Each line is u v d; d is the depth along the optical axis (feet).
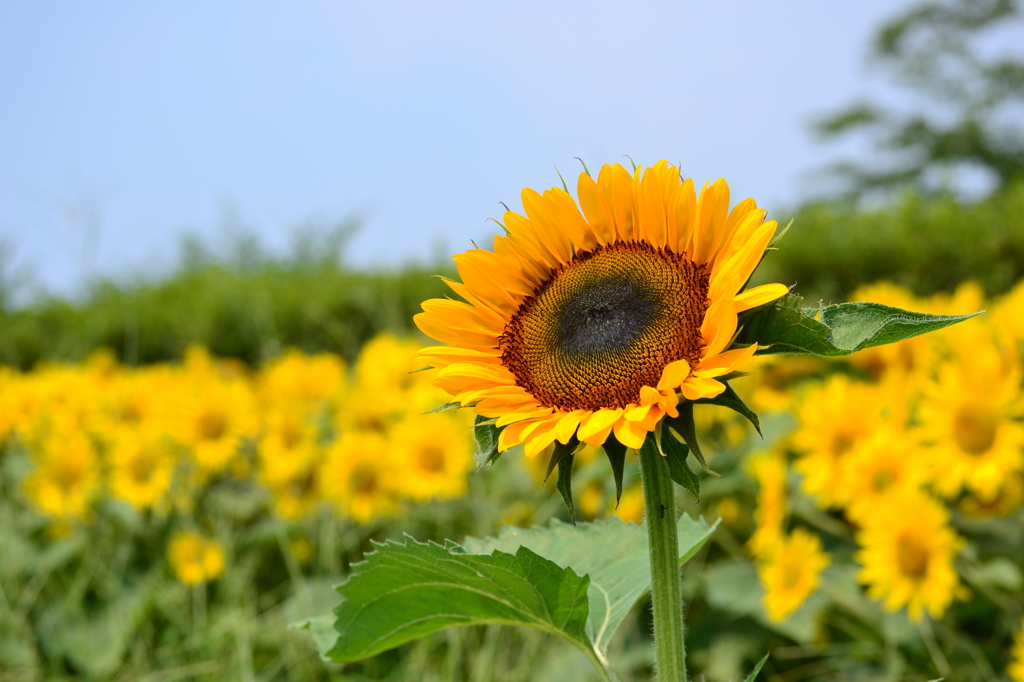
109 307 32.14
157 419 15.61
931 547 8.95
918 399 11.87
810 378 14.33
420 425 14.02
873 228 26.73
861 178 103.76
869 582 10.43
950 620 10.02
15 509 16.99
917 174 98.32
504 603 4.73
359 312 30.09
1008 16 98.73
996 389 9.93
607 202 5.15
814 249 25.46
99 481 15.74
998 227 25.12
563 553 5.67
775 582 9.91
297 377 18.21
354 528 14.67
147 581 14.20
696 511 12.59
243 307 31.09
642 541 5.57
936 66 101.24
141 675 12.11
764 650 10.46
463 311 5.16
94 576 14.30
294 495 14.26
